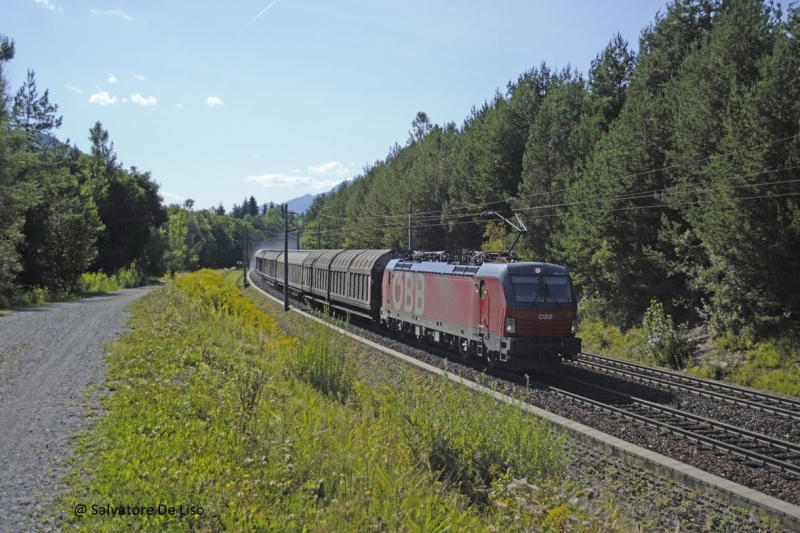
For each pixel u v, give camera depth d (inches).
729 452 442.6
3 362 548.4
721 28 891.4
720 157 780.6
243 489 265.6
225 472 285.7
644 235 981.2
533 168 1264.8
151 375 493.7
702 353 814.5
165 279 2504.9
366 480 298.0
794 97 708.0
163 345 608.7
